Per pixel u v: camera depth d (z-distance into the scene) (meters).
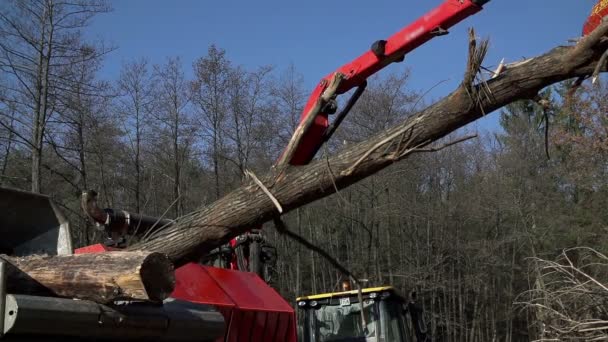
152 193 26.31
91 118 20.72
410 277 30.83
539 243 31.17
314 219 30.05
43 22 17.66
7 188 4.00
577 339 6.45
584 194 29.59
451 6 5.21
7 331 2.92
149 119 26.53
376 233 29.83
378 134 4.74
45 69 17.66
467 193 34.09
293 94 28.86
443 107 4.54
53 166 20.69
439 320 34.19
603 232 27.59
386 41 5.55
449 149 34.84
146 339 3.55
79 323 3.17
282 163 4.93
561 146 25.23
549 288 7.12
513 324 36.12
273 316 6.97
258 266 8.00
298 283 28.88
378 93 25.59
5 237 4.14
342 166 4.68
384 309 10.03
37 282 3.50
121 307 3.39
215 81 28.14
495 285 35.12
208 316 3.94
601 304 6.46
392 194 29.88
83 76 18.55
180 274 6.30
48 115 18.58
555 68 4.34
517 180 33.72
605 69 4.30
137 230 6.79
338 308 10.36
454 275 35.28
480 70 4.47
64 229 4.16
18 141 17.36
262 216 4.91
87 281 3.35
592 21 4.42
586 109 21.91
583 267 7.14
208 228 4.98
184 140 27.61
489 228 34.06
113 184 24.28
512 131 35.06
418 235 33.38
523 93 4.46
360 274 28.73
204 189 26.83
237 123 28.05
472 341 34.09
